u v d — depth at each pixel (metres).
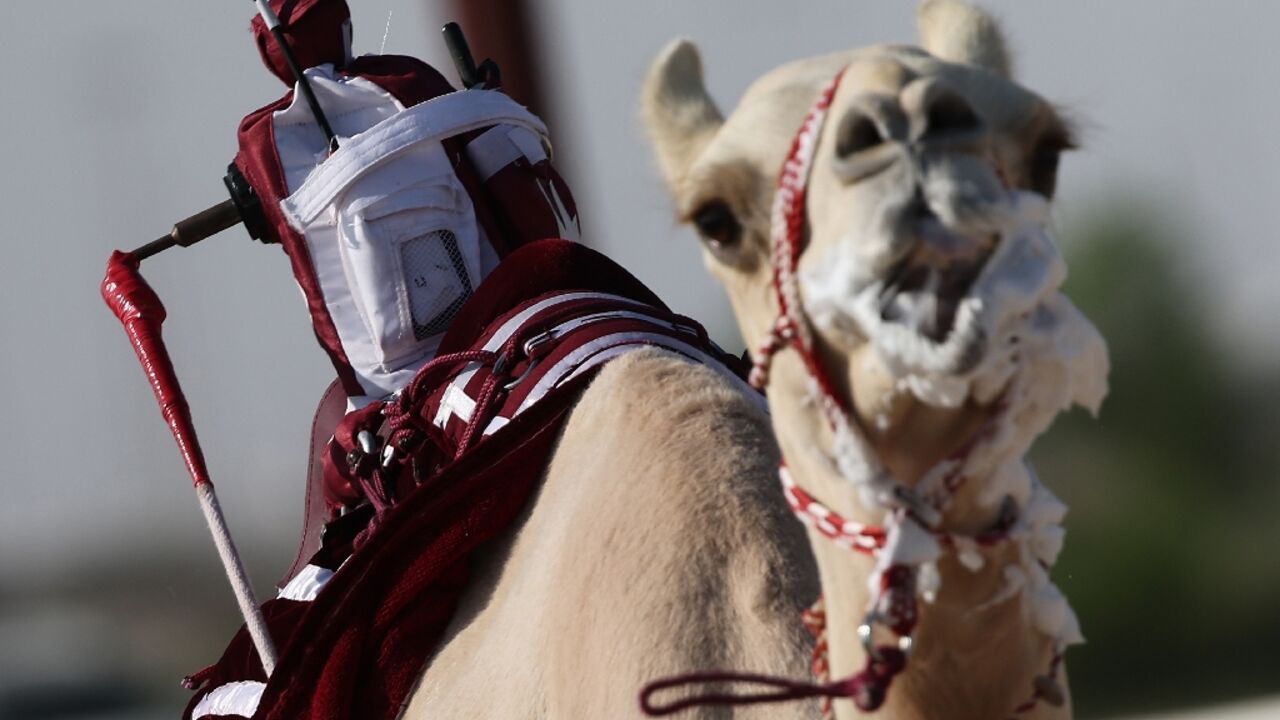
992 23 8.46
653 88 9.16
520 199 14.52
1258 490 53.59
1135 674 52.50
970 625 7.19
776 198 7.19
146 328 14.71
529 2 19.00
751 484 10.34
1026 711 7.43
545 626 10.69
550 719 10.44
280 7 15.06
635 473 10.66
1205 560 52.28
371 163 13.74
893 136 6.52
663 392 11.20
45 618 71.88
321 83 14.45
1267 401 54.53
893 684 7.36
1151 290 55.84
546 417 11.83
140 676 66.62
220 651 62.09
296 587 13.45
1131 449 53.75
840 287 6.60
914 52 7.50
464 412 12.55
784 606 9.64
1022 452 6.92
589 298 12.88
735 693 9.44
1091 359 6.72
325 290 14.08
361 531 13.43
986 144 6.57
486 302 13.13
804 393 7.17
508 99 14.66
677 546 10.07
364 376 14.08
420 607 11.77
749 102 7.62
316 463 14.61
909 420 6.79
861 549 7.18
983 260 6.49
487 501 11.65
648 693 7.32
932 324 6.46
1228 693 49.09
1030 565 7.23
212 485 14.14
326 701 11.56
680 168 9.00
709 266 7.88
